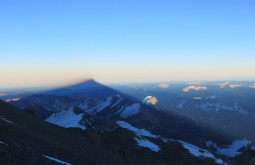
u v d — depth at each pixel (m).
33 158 31.39
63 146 49.97
